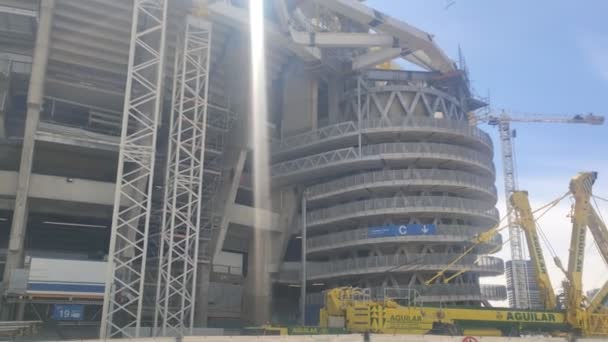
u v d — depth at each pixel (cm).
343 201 5172
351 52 5506
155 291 4072
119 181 3491
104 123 4316
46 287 3466
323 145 5153
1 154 4100
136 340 2227
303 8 4978
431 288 4306
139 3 3775
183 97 3953
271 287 4941
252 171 5050
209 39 4075
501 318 3462
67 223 4500
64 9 3869
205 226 4444
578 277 3588
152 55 4122
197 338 2302
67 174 4453
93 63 4219
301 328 3191
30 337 3050
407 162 4962
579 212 3669
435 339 2630
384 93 5238
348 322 3338
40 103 3775
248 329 3341
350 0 4284
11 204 3903
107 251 4875
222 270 4897
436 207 4719
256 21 4256
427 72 5534
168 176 3869
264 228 4934
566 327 3559
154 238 4294
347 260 4700
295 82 5406
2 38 3956
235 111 4647
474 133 5194
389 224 4791
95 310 3934
